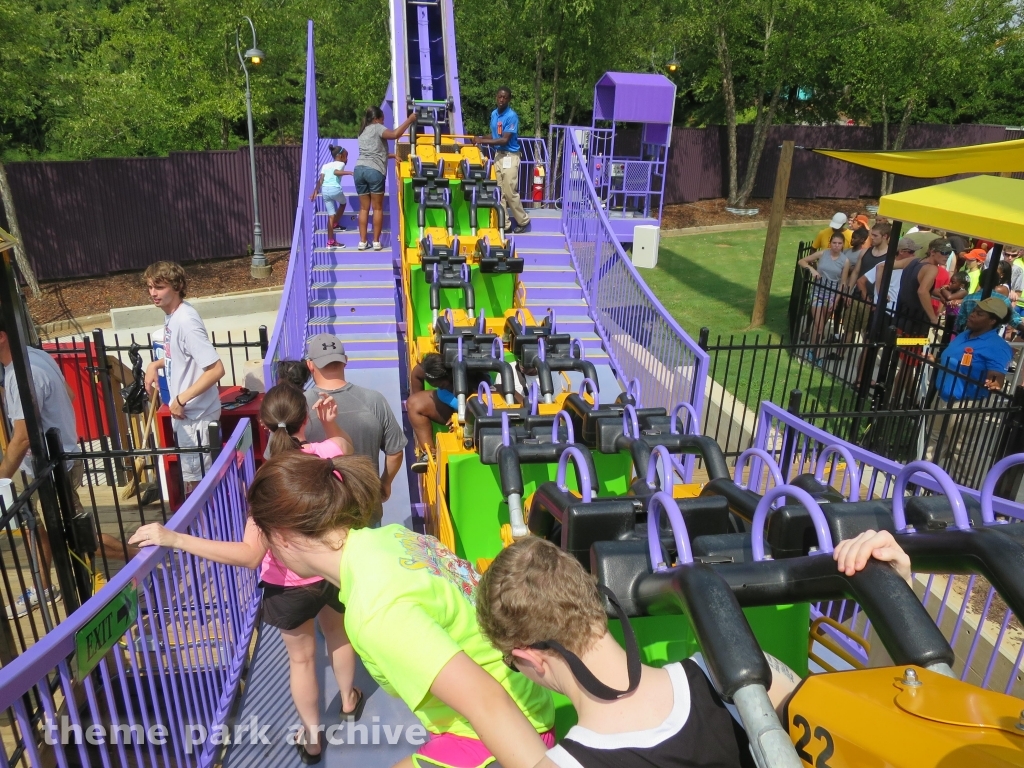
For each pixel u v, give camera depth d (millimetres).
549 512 2746
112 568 4613
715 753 1352
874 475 4102
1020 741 1176
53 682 3113
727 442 6465
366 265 9328
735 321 12477
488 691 1588
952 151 7375
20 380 3482
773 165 24594
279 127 26922
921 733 1211
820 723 1354
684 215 22438
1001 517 3320
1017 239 5309
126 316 13805
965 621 3770
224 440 5578
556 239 10141
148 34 20219
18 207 15156
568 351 4871
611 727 1385
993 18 19781
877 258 9805
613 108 15562
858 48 20141
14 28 14523
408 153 9281
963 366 6242
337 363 3857
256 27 20078
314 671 2855
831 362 9492
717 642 1455
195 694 2781
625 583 2051
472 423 3760
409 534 1938
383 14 23297
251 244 18750
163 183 17000
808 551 2186
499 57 23250
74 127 18500
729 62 22156
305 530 1782
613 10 18406
